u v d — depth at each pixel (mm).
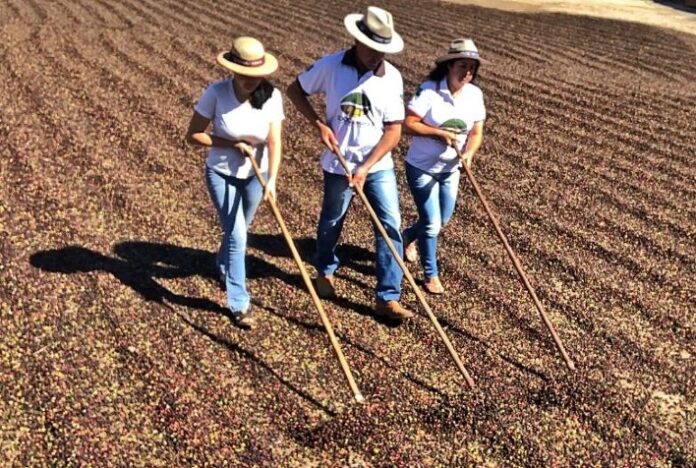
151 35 13195
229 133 4668
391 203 5055
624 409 4629
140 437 4094
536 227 7078
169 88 10266
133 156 7887
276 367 4770
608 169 8664
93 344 4809
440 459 4137
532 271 6270
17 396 4285
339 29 15320
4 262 5574
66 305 5172
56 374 4492
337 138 4922
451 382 4777
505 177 8258
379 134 4891
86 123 8672
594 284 6117
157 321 5105
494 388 4738
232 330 5094
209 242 6273
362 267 6113
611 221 7297
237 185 4895
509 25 17875
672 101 11680
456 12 19078
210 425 4223
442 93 5293
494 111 10602
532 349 5199
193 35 13523
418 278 6016
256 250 6219
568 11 20688
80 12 14438
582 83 12523
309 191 7531
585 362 5086
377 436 4254
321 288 5590
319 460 4059
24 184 6918
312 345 5027
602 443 4352
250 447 4094
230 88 4621
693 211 7641
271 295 5574
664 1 23922
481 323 5465
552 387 4781
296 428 4262
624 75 13617
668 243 6918
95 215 6523
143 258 5891
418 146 5445
